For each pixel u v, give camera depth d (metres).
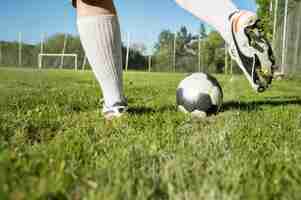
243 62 3.31
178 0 3.37
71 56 35.88
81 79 12.80
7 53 34.75
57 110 3.74
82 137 2.48
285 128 2.85
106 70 3.21
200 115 3.57
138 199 1.30
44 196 1.27
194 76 3.68
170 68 33.25
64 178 1.48
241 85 8.97
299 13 12.58
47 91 6.68
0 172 1.43
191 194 1.33
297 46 12.74
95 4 3.06
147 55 34.53
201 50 32.84
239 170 1.62
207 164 1.75
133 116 3.32
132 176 1.55
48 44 35.88
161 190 1.40
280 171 1.68
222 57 32.41
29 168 1.62
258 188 1.42
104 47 3.13
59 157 1.88
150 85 9.58
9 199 1.20
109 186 1.37
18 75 15.83
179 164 1.70
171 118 3.28
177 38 33.28
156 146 2.17
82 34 3.13
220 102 3.63
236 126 2.85
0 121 2.96
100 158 1.92
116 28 3.15
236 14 3.19
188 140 2.34
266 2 21.06
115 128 2.82
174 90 7.49
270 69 3.35
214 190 1.33
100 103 4.52
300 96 6.00
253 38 3.23
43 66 35.53
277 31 16.45
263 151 2.08
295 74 12.89
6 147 2.09
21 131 2.60
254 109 4.02
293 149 2.12
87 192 1.35
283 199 1.33
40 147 2.15
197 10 3.32
